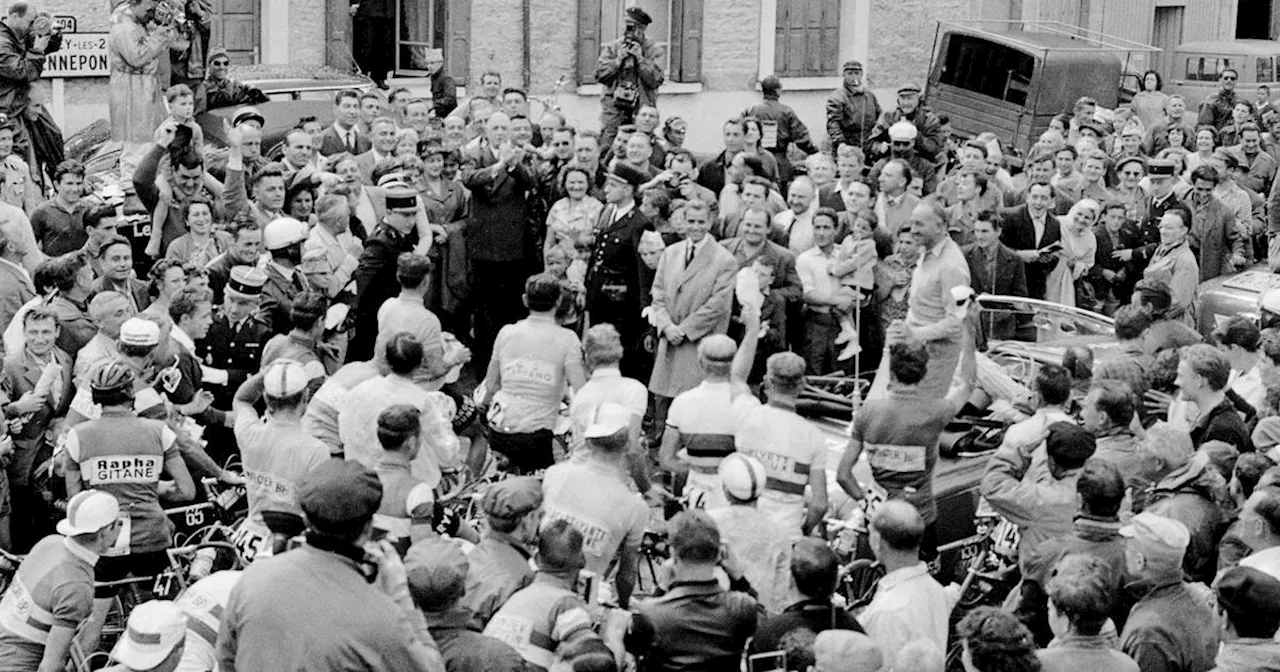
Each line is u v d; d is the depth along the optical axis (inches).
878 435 419.8
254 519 399.5
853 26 1196.5
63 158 753.0
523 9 1087.0
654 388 556.4
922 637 331.0
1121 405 419.5
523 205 644.1
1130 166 787.4
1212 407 458.3
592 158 673.6
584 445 385.7
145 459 406.6
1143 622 337.7
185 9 765.3
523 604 315.3
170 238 600.1
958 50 1123.3
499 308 652.1
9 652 349.7
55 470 410.9
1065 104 1088.2
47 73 858.1
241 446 401.1
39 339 479.8
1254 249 882.8
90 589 351.9
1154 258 702.5
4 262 537.6
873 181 745.0
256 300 503.8
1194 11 1374.3
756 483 377.4
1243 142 949.2
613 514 374.0
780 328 596.4
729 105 1150.3
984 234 675.4
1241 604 312.2
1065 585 307.0
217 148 717.9
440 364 479.5
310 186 618.5
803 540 332.2
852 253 616.1
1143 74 1159.0
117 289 515.5
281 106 799.1
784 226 657.6
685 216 553.9
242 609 260.4
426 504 376.5
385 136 681.6
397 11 1074.7
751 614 326.3
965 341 481.1
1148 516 343.6
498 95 860.6
